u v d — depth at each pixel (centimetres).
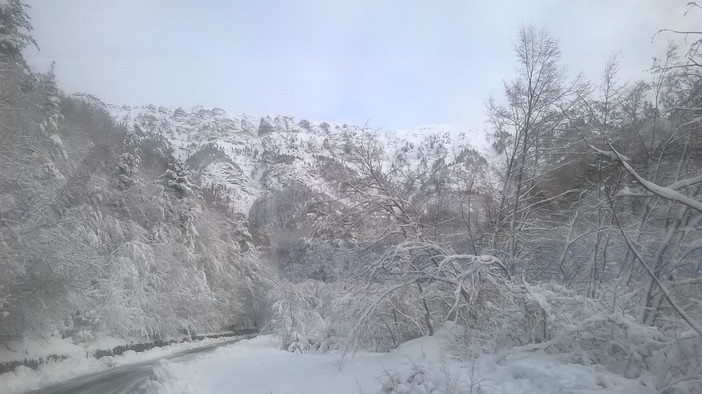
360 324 1217
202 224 3981
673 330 687
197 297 3500
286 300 2419
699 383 542
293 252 2653
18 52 2025
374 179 1491
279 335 2462
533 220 1479
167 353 2459
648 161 1009
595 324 748
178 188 3653
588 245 1111
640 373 657
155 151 4359
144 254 2859
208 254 3947
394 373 792
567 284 1054
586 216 1111
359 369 1007
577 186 1357
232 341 3397
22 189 1914
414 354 1021
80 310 2330
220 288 4103
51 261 1864
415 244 1226
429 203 1502
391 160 1670
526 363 723
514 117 1515
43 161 2127
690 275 845
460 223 1460
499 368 752
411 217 1462
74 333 2359
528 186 1495
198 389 1082
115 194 2966
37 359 1855
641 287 815
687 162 920
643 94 1116
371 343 1491
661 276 797
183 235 3544
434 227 1454
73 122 2817
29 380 1404
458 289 991
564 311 859
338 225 1524
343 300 1304
